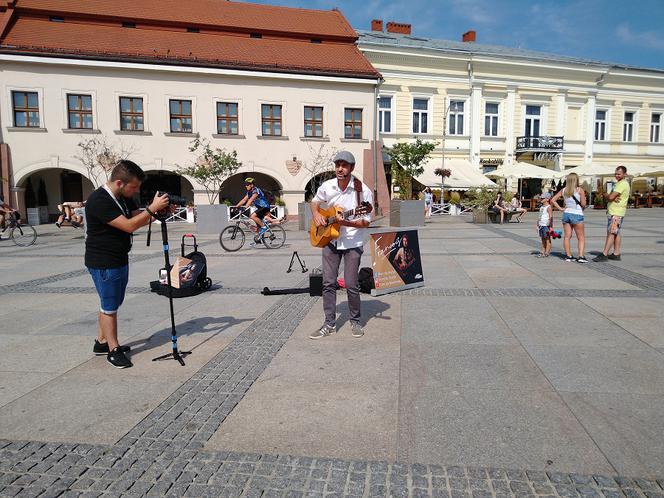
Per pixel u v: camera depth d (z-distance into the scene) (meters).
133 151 22.58
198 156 23.27
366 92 25.05
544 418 3.13
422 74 29.19
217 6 27.33
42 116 21.52
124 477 2.58
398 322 5.34
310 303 6.34
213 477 2.57
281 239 12.83
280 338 4.86
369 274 6.84
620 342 4.56
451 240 13.66
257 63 23.62
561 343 4.56
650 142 34.50
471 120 30.34
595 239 13.44
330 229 4.62
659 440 2.85
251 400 3.46
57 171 24.48
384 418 3.17
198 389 3.67
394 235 6.89
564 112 32.06
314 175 24.77
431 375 3.85
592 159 33.41
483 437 2.91
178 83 22.89
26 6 22.77
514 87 30.77
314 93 24.45
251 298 6.68
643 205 33.41
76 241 15.55
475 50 33.19
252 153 24.06
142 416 3.25
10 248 13.66
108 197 3.98
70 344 4.77
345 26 28.48
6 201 21.45
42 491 2.47
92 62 21.48
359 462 2.68
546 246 10.24
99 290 4.10
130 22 24.17
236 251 11.92
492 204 20.77
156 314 5.89
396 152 25.50
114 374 3.98
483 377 3.79
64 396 3.57
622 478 2.51
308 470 2.62
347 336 4.88
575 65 31.38
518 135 31.45
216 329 5.21
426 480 2.52
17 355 4.46
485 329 5.03
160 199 4.13
